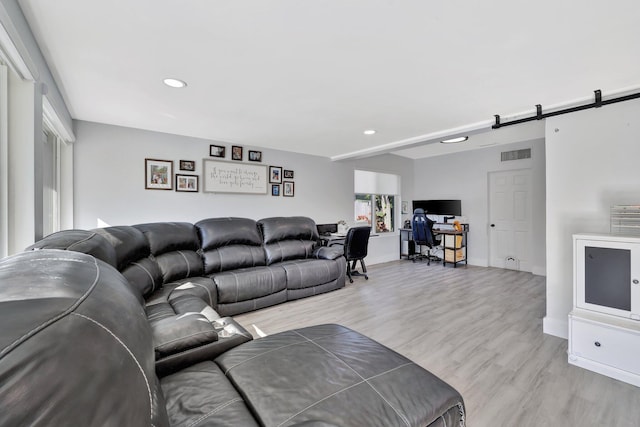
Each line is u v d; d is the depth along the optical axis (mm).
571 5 1371
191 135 3939
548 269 2662
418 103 2693
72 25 1529
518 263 5422
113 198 3416
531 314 3170
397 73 2090
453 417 1082
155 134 3713
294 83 2266
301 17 1472
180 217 3912
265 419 964
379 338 2586
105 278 666
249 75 2129
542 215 5016
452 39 1665
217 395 1096
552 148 2654
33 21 1490
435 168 6664
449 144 5496
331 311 3301
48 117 2328
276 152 4879
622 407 1664
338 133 3842
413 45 1730
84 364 420
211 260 3406
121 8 1396
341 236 5133
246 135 3949
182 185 3920
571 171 2547
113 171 3416
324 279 3979
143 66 1989
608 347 1977
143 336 581
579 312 2150
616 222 2322
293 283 3658
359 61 1923
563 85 2277
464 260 6051
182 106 2793
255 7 1393
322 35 1633
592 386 1864
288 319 3070
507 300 3668
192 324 1477
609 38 1638
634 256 1956
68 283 559
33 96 1628
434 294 3947
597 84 2252
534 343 2465
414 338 2580
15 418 335
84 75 2119
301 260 4141
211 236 3539
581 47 1736
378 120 3242
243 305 3211
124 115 3062
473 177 5969
